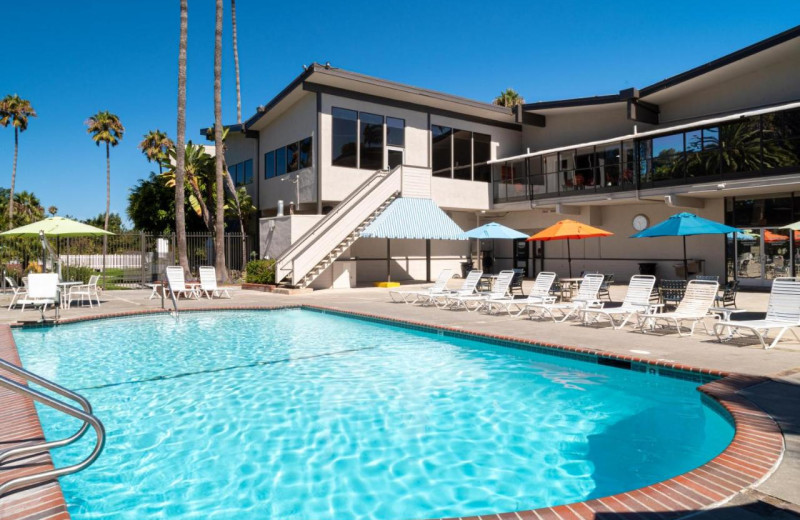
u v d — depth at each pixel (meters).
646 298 11.91
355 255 26.09
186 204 33.41
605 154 22.94
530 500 4.33
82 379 8.48
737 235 20.39
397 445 5.60
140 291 22.81
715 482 3.78
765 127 17.19
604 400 7.10
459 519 3.38
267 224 24.75
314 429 6.12
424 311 15.02
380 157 25.20
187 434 6.00
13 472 4.07
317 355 10.26
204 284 19.45
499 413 6.62
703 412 6.46
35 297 13.30
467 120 28.08
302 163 25.02
